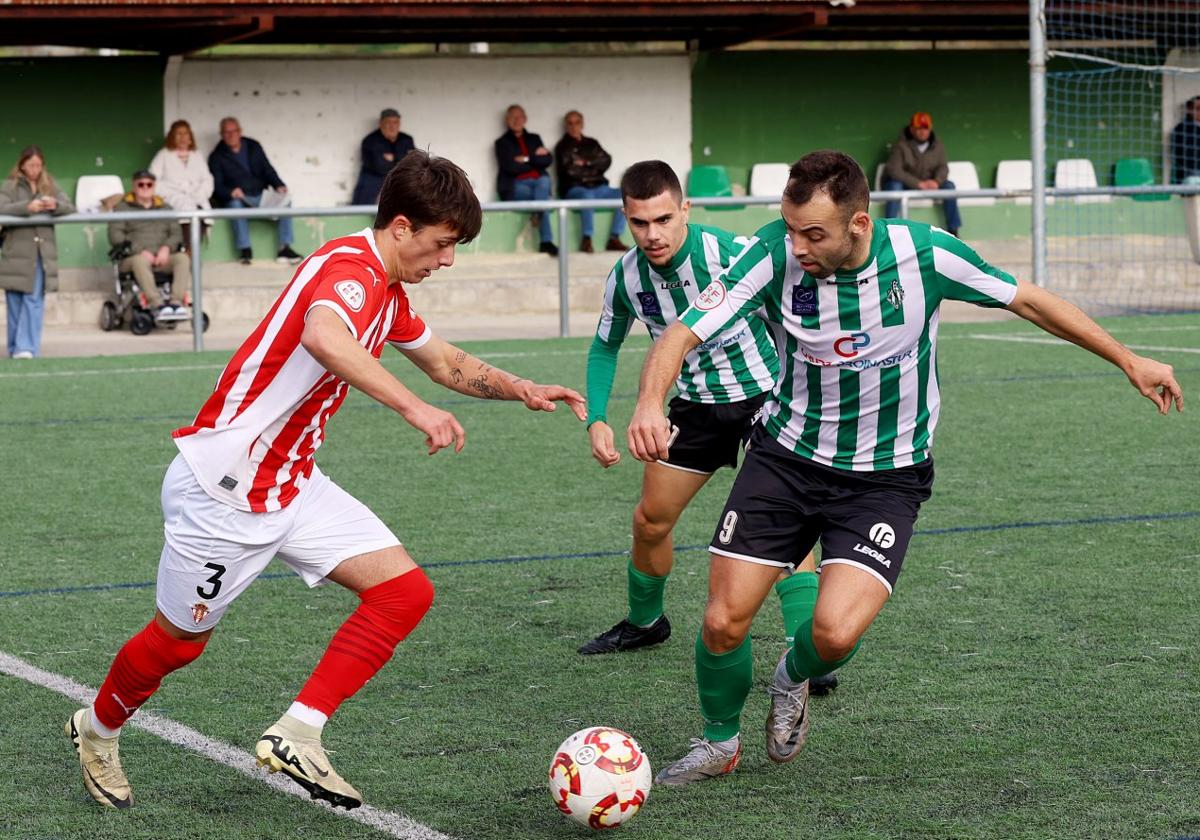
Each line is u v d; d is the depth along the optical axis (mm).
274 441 7617
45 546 14555
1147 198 36906
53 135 41562
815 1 41031
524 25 43062
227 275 33156
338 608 12250
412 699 10000
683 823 7844
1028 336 32812
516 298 35375
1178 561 13344
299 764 7527
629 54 45469
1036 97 34625
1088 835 7543
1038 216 34969
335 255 7520
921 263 8148
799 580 9391
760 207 34594
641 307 10750
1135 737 8992
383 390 7113
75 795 8352
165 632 7867
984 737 9055
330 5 38531
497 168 42781
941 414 22047
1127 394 23797
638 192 10211
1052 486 16766
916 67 48156
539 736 9258
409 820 7914
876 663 10570
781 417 8633
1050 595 12289
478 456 19297
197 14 37344
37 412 23266
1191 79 49344
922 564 13391
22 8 36031
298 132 43219
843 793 8219
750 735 9289
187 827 7871
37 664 10797
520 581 13156
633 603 11039
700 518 15602
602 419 10750
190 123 42500
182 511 7660
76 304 33125
